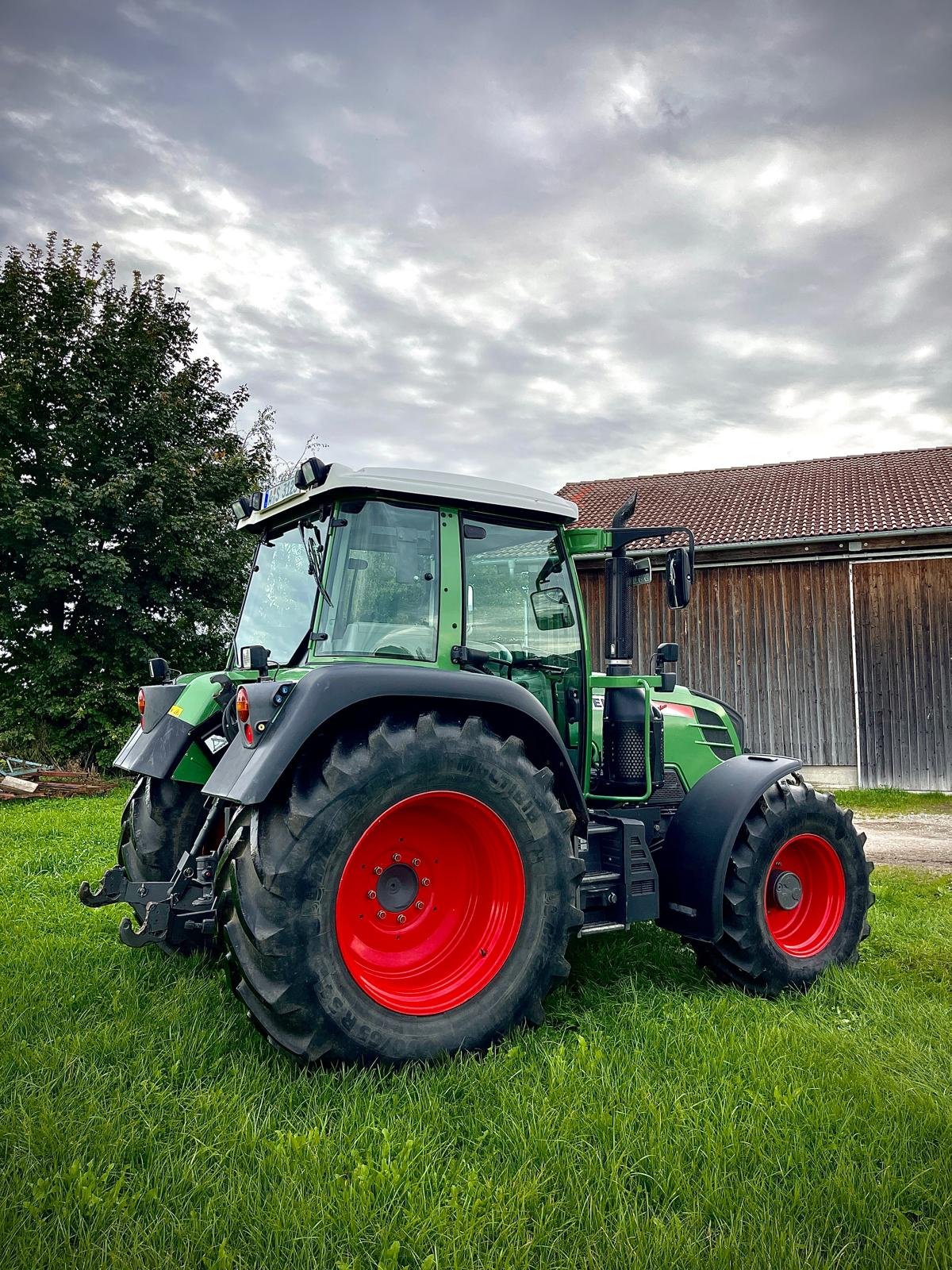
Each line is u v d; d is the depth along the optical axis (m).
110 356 13.65
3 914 4.66
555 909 3.09
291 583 3.68
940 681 12.25
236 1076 2.62
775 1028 3.03
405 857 3.03
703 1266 1.81
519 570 3.70
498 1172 2.15
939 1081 2.68
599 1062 2.71
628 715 3.91
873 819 10.18
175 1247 1.87
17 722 12.98
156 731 3.82
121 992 3.36
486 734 3.05
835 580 12.87
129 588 13.36
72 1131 2.27
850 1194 2.04
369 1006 2.71
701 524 14.25
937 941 4.29
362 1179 2.03
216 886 2.86
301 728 2.72
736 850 3.66
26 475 13.20
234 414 15.75
